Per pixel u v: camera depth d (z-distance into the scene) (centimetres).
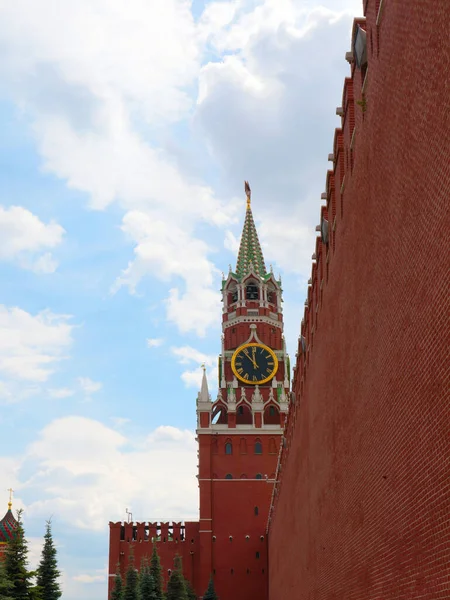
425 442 1464
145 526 11775
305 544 4109
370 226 2016
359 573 2294
